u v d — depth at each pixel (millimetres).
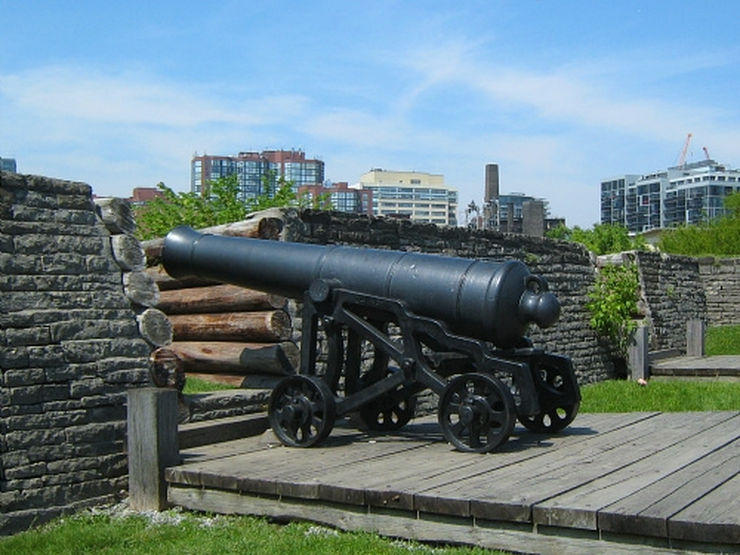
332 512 5781
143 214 16203
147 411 6551
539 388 7480
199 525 6086
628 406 11719
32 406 6512
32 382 6527
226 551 5410
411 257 7348
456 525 5309
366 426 8047
